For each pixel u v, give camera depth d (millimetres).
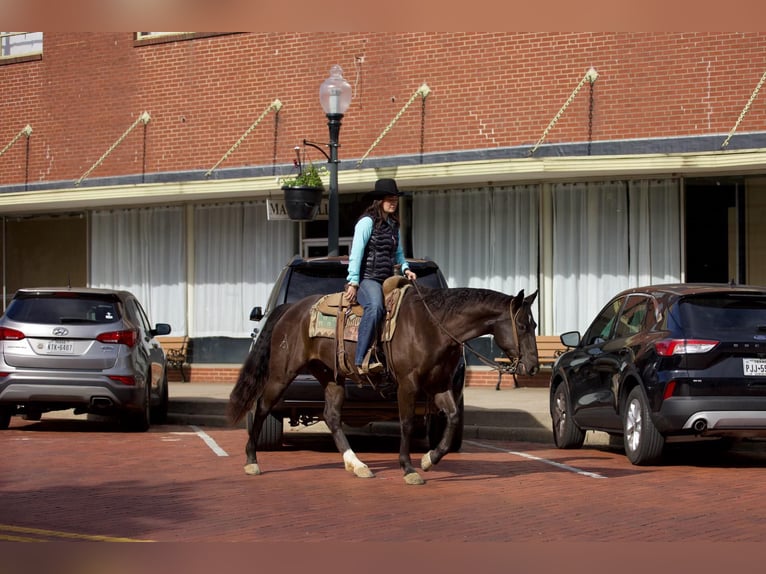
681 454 12852
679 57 18109
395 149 20234
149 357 15461
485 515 8617
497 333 9844
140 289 23312
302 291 12430
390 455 12656
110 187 21766
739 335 11070
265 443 12773
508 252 19703
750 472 11172
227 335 22438
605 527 8148
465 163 18453
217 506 9039
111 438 14312
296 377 11727
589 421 12727
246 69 21734
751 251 18078
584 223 19172
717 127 17859
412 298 10227
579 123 18750
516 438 14602
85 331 14578
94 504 9156
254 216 22172
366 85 20547
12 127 24406
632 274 18812
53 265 24422
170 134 22516
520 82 19203
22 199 22719
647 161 17422
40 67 24062
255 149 21578
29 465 11602
